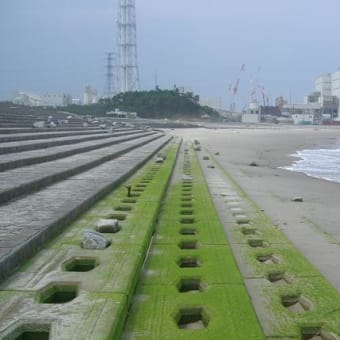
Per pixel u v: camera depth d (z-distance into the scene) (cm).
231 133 7112
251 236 693
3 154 1277
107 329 326
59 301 411
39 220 596
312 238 731
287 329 376
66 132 2517
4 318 346
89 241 535
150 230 632
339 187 1573
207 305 403
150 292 438
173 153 2305
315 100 17062
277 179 1780
